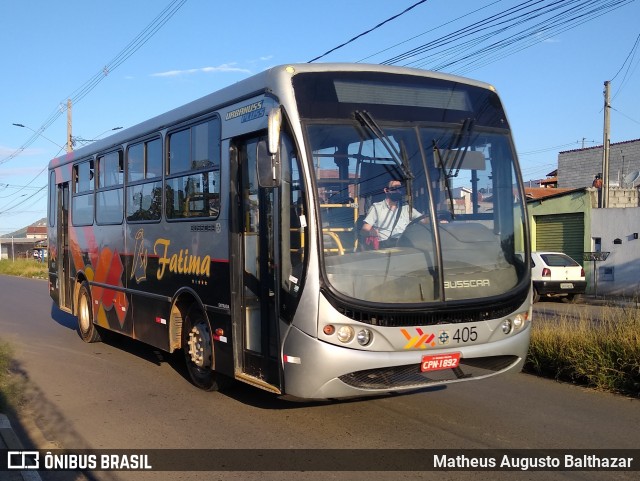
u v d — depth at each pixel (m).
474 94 6.51
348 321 5.38
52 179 13.34
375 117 5.91
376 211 5.70
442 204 5.96
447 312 5.67
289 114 5.68
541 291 19.88
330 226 5.51
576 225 24.06
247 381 6.32
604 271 22.78
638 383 7.56
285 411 6.95
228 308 6.67
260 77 6.18
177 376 8.84
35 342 11.82
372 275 5.54
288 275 5.66
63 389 8.16
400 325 5.51
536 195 31.52
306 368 5.43
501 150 6.45
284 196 5.73
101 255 10.48
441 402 7.24
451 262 5.84
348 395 5.51
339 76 5.92
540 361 8.70
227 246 6.68
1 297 23.03
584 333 8.61
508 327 6.04
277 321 5.79
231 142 6.64
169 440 6.10
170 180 8.05
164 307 8.20
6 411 7.12
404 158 5.92
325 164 5.61
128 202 9.38
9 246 94.06
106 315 10.32
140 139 8.96
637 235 21.78
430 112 6.19
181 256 7.72
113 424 6.64
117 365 9.65
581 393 7.69
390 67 6.20
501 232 6.22
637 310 9.05
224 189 6.75
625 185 30.09
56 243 12.94
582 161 37.31
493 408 7.01
